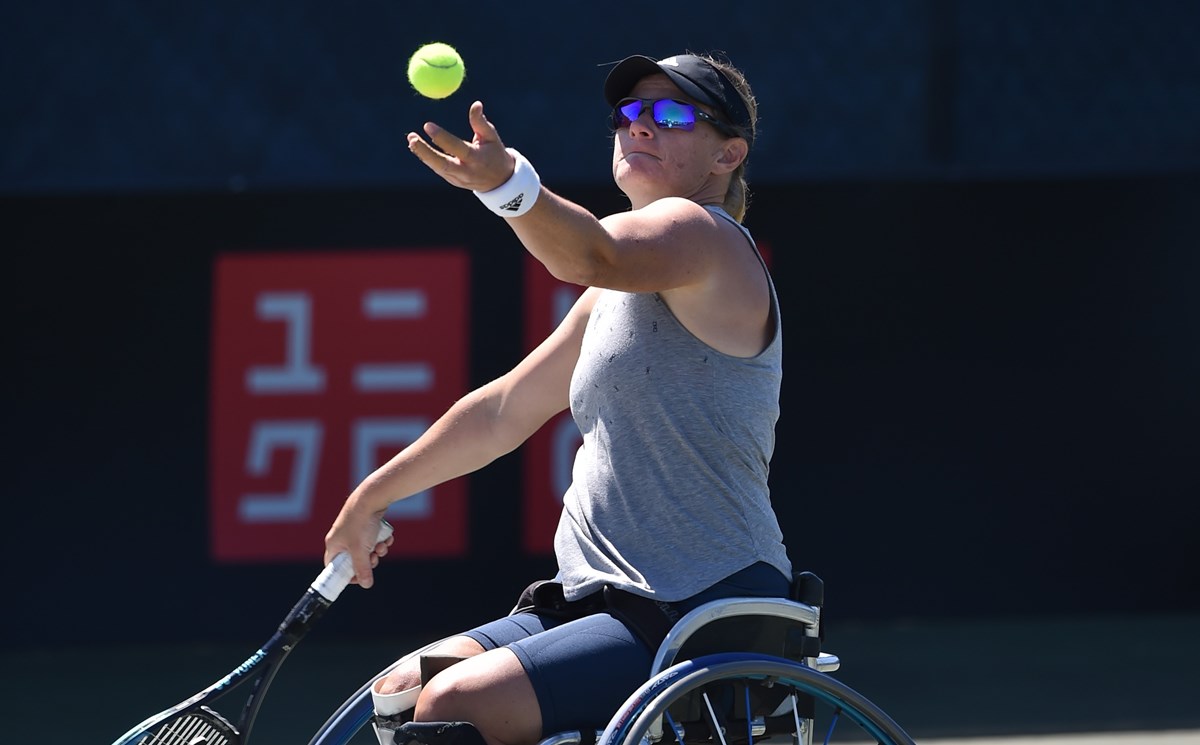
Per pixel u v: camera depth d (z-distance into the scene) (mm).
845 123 21781
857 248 21688
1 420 20859
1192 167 21828
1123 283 21859
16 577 20922
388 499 11320
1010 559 21875
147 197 20906
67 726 17906
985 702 18406
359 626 21297
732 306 9875
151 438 21000
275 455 21094
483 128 8539
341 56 21234
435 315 21219
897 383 21734
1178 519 21984
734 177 10953
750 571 10039
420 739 9375
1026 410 21859
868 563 21766
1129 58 21922
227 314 21031
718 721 9984
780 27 21641
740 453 10023
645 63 10398
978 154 21875
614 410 10102
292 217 21062
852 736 17312
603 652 9758
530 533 21266
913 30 21750
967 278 21750
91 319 20891
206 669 20203
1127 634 21391
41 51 20938
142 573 21047
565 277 9023
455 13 21344
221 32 21125
